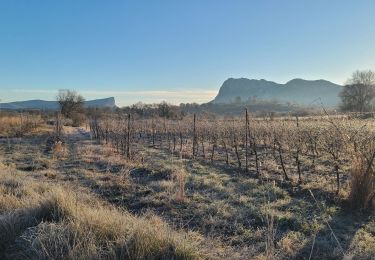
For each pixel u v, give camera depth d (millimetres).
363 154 7352
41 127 35344
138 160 14492
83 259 4199
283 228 6398
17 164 14219
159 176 11305
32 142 23344
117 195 9117
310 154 15148
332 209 7180
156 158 15422
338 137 11523
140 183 10281
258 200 8148
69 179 11141
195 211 7383
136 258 4301
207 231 6340
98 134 26672
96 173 11781
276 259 4973
